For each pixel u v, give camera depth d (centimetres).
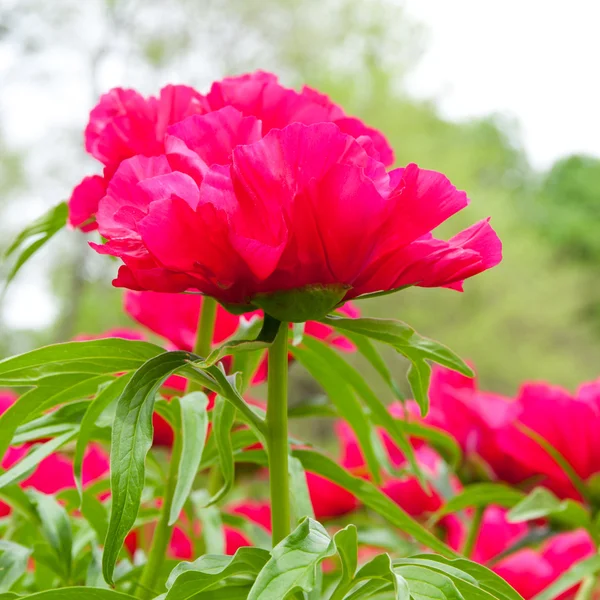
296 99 62
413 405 99
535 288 1159
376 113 1201
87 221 69
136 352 57
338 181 51
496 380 1166
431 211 53
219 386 56
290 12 1118
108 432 67
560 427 82
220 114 56
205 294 54
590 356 1199
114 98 67
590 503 82
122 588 71
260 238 52
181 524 77
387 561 52
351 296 55
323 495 98
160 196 53
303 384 653
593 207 1606
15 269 71
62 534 66
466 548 87
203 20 1050
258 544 76
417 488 101
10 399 102
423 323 1120
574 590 89
